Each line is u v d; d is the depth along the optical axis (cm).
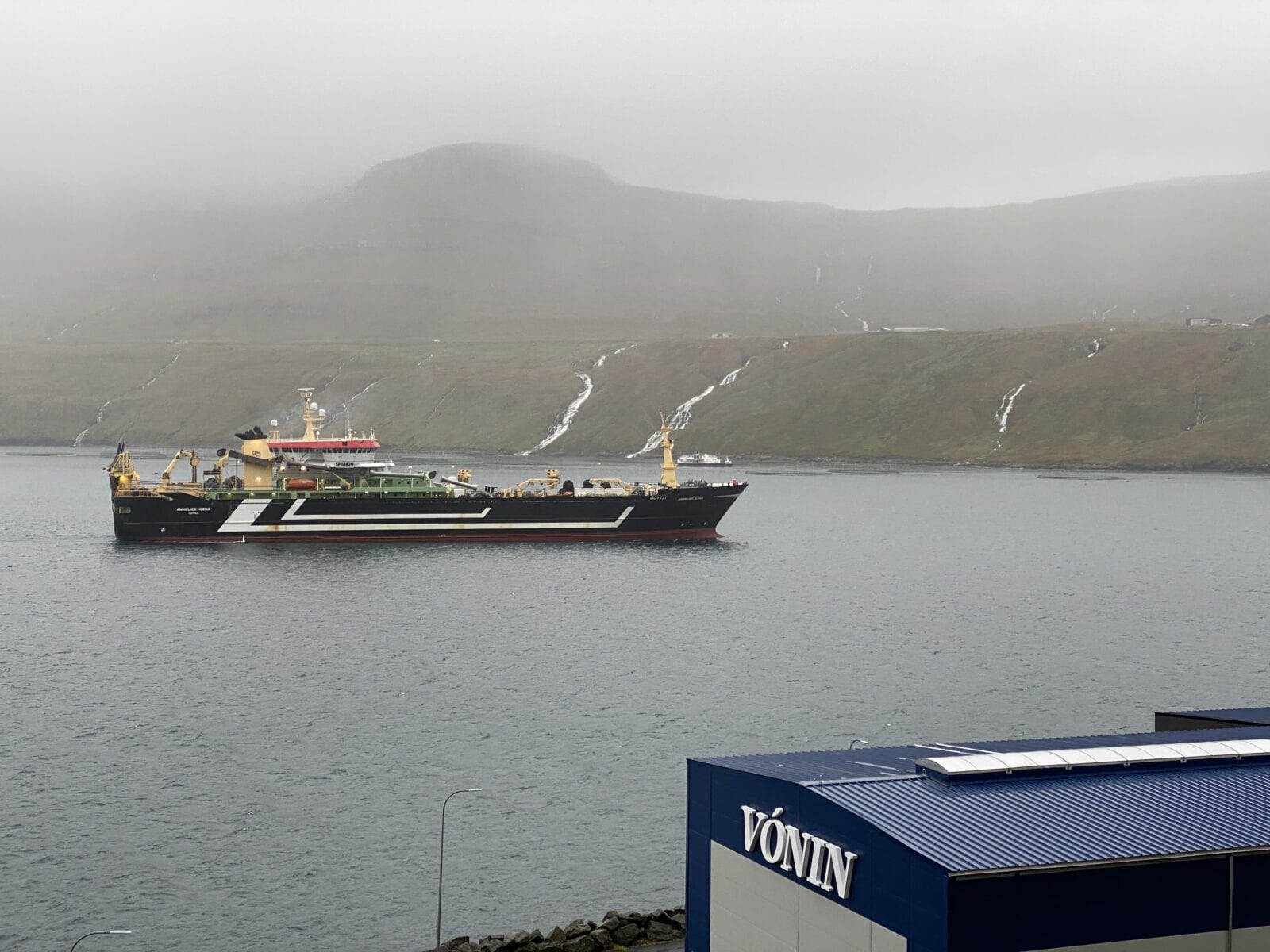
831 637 15475
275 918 7038
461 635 15225
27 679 12719
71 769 9538
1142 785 4672
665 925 6556
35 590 18762
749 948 4856
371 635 15250
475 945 6412
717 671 13238
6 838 8119
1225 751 4975
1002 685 12781
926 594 19538
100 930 6875
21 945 6700
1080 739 5647
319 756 9906
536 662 13662
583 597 18300
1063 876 4025
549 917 7088
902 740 10544
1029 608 18200
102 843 8062
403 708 11450
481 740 10394
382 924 6981
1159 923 4128
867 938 4247
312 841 8112
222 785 9194
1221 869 4178
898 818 4294
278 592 18488
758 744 10375
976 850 4072
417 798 8931
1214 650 15012
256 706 11531
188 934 6844
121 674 13000
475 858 7862
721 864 5044
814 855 4453
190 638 15050
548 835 8244
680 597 18650
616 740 10419
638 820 8538
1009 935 3978
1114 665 13988
